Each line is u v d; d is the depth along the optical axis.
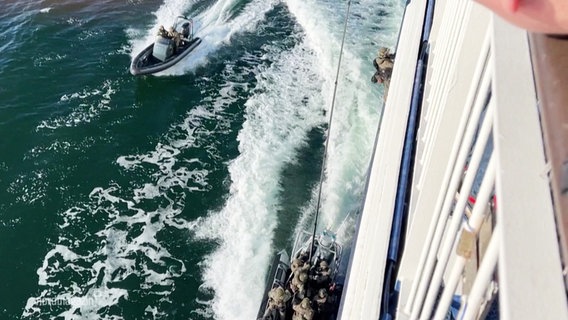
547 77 2.31
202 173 24.66
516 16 1.95
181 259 21.00
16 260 20.98
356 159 24.39
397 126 12.55
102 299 19.70
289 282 18.20
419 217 7.60
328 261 18.84
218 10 36.25
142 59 30.56
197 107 28.61
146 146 26.25
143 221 22.50
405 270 8.20
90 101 28.83
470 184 3.30
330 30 33.19
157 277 20.38
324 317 17.19
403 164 11.70
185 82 30.23
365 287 9.24
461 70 6.25
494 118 2.48
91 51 32.41
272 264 19.17
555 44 2.38
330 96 28.31
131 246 21.52
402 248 9.87
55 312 19.31
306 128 26.59
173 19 35.44
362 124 26.23
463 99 6.35
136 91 29.62
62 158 25.41
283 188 23.53
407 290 7.93
